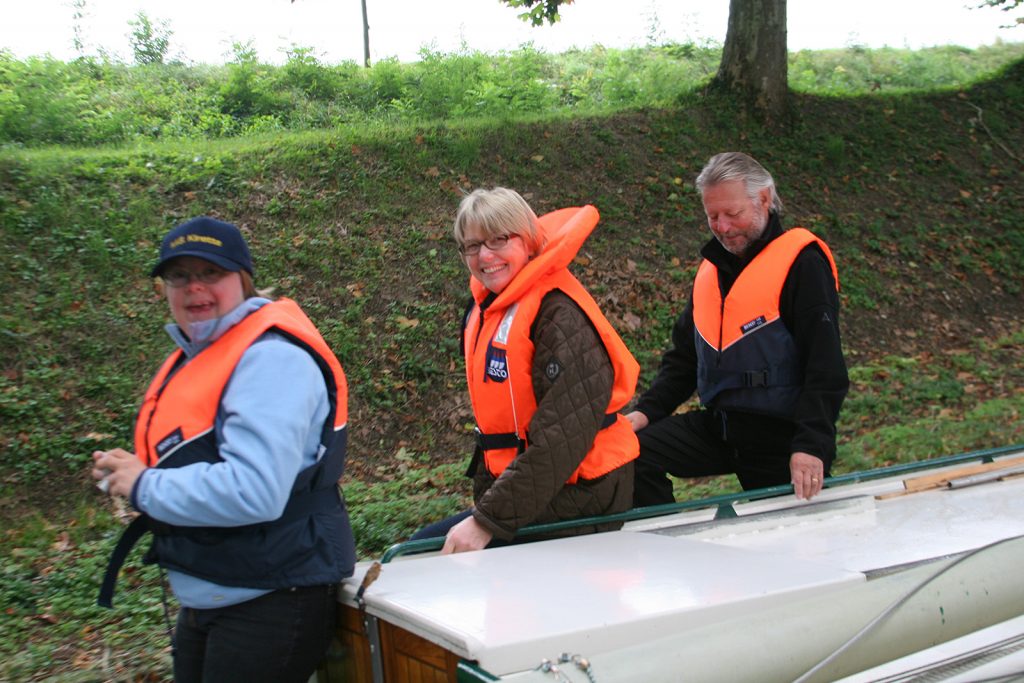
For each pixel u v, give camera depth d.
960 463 3.79
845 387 3.21
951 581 2.13
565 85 14.72
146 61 14.74
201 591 2.00
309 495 2.02
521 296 2.57
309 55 14.17
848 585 2.17
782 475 3.46
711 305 3.50
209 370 1.97
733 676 1.80
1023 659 2.26
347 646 2.18
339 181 9.25
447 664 1.88
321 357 2.00
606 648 1.84
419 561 2.34
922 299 9.99
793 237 3.33
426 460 6.76
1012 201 11.89
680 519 3.13
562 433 2.44
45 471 5.84
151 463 2.00
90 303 7.20
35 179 8.34
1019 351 9.50
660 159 11.00
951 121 13.52
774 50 12.32
